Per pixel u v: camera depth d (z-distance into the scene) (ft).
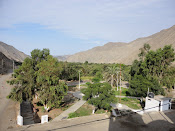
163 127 26.18
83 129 24.26
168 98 51.72
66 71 159.33
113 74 133.49
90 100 68.95
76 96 103.19
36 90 71.72
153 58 91.25
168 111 36.55
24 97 67.56
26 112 64.69
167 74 90.02
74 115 61.87
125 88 136.77
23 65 69.62
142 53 120.47
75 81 175.11
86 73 209.87
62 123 26.89
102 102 66.18
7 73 152.46
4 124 40.65
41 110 69.67
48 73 65.82
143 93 84.69
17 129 24.39
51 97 66.64
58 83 71.10
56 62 70.18
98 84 73.36
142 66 97.91
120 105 77.97
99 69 214.48
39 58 75.25
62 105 80.74
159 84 85.87
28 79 66.44
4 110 54.75
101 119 29.12
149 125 26.89
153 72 92.84
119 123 27.30
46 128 24.62
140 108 76.28
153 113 34.55
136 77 94.32
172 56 88.28
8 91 83.56
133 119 29.73
